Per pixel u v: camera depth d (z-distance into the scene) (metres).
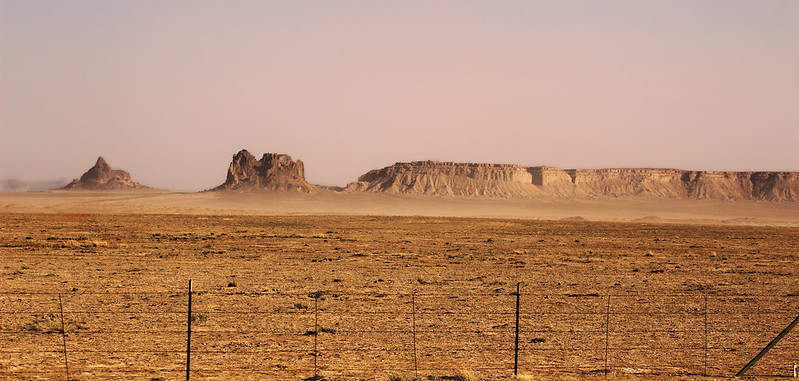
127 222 149.50
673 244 110.50
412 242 106.50
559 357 30.19
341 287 51.12
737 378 26.67
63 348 29.98
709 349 32.38
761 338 34.97
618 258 81.88
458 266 68.94
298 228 143.00
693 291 51.91
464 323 37.47
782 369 28.92
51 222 141.50
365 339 33.12
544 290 51.16
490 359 29.53
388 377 25.38
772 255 90.19
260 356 29.14
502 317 39.47
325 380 24.81
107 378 24.88
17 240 91.88
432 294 48.00
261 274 59.28
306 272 61.53
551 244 107.06
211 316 38.25
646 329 36.69
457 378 24.86
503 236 127.50
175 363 27.67
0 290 46.41
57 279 52.84
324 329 34.88
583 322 38.31
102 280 52.88
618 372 27.64
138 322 36.03
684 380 26.52
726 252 94.50
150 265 64.75
